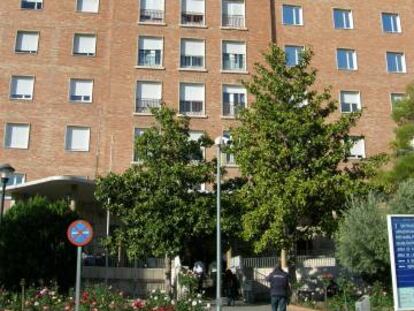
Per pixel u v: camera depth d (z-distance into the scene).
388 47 37.84
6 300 15.67
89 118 33.69
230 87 35.03
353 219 18.06
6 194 26.97
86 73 34.50
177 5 36.12
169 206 21.33
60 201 19.92
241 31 36.22
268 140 20.83
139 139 22.75
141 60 34.75
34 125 33.09
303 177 20.11
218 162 19.00
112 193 21.84
